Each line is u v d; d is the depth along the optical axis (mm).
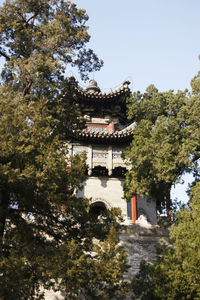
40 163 15227
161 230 23516
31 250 14250
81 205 16297
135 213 27766
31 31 20922
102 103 32125
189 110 23188
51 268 13484
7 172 13891
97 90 34438
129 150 25484
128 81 31359
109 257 14984
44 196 15422
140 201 30281
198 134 22391
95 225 16938
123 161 28391
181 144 22953
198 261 15781
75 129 21359
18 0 21438
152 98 27672
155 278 16656
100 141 28875
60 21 21688
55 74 20453
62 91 20859
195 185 20609
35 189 15227
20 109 17375
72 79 22234
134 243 22672
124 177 29734
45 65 19562
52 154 15359
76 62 23062
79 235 16703
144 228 23469
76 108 21156
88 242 16469
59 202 15695
